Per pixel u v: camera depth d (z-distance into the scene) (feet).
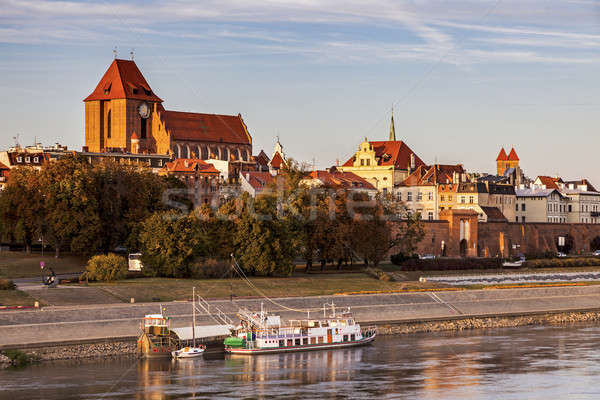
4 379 473.26
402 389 474.49
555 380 496.64
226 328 577.02
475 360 545.85
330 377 499.10
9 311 546.26
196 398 450.30
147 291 647.97
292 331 575.38
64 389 457.27
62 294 613.52
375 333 624.59
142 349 538.06
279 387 475.31
